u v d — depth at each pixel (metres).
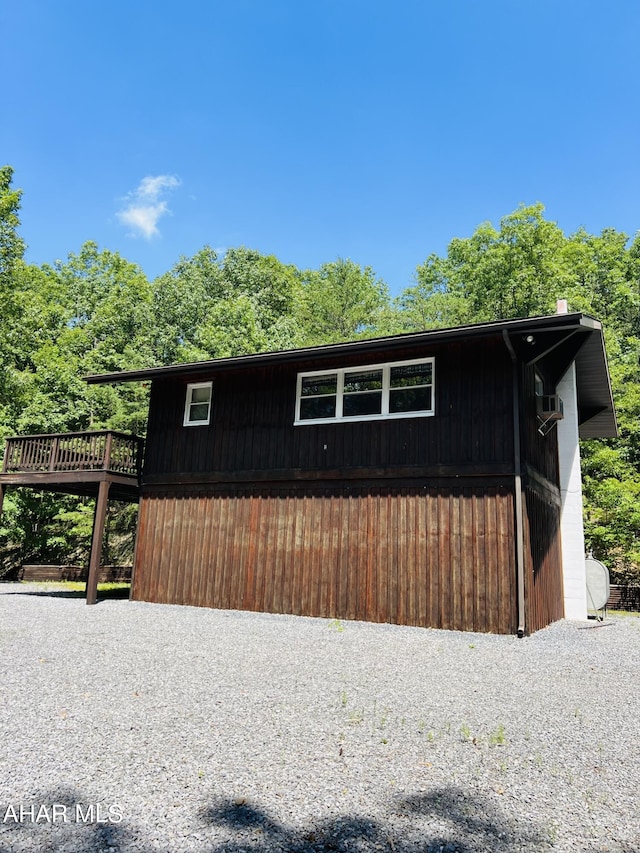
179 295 32.44
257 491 11.48
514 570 8.96
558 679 5.95
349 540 10.34
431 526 9.71
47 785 3.11
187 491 12.28
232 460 11.87
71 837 2.58
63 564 24.33
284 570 10.82
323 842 2.59
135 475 12.89
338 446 10.82
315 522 10.74
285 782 3.21
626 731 4.30
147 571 12.29
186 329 32.09
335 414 11.02
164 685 5.27
